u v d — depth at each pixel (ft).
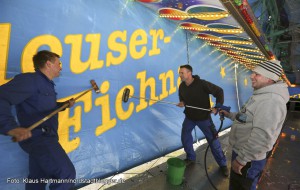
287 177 10.38
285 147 15.55
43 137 5.13
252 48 13.67
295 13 22.54
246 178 5.53
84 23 7.28
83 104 7.51
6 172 5.82
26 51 5.90
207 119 9.70
